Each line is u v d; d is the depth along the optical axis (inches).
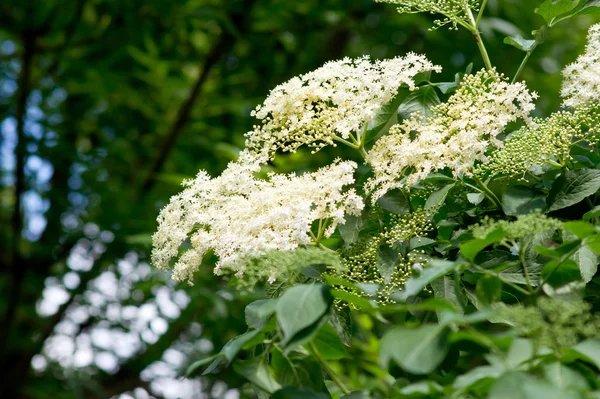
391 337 43.9
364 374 68.1
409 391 45.4
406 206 52.6
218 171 100.6
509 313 45.6
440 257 52.6
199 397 87.5
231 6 99.7
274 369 49.1
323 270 51.7
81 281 92.7
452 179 53.2
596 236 47.2
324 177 52.1
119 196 98.1
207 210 52.3
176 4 97.4
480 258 51.1
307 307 45.9
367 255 51.8
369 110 53.0
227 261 50.6
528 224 47.2
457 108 52.6
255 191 52.3
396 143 53.0
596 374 47.3
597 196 52.8
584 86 53.1
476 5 56.2
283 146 53.8
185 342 96.9
